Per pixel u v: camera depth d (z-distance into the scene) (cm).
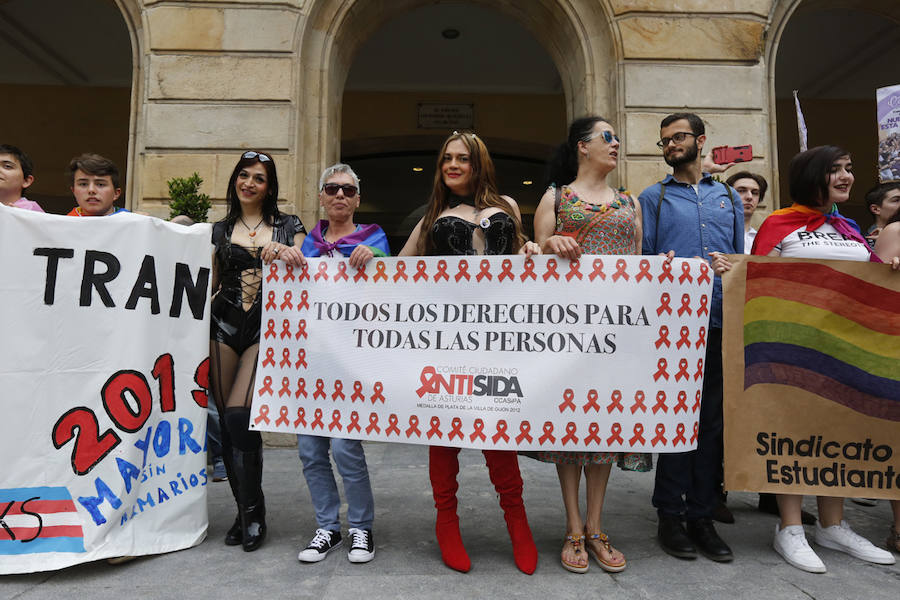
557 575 220
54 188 1014
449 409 232
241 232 267
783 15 571
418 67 966
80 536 220
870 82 1019
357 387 241
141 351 240
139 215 247
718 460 255
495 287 235
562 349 229
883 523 299
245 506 248
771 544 262
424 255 256
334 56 580
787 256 266
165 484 245
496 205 245
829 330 249
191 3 539
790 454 244
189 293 258
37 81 1005
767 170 546
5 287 221
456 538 230
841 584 216
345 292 248
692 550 239
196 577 216
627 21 548
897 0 639
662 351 226
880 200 346
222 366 261
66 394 227
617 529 279
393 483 366
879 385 246
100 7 798
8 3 786
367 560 231
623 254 240
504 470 231
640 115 541
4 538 214
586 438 224
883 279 248
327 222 274
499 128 1048
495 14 809
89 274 235
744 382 246
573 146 254
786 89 1057
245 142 531
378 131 1034
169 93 534
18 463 218
